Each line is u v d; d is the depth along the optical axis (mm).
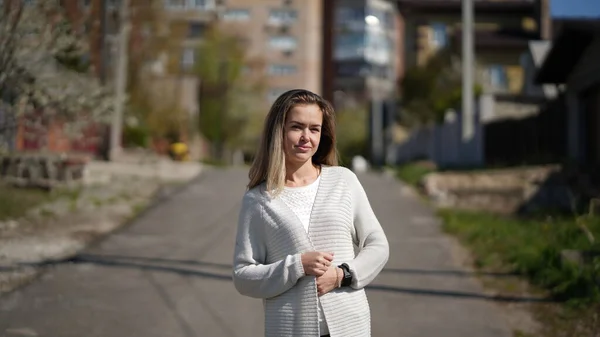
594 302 6098
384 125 41750
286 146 2955
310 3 65062
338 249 2838
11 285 6980
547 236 9031
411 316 6199
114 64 18719
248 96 47469
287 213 2859
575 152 17891
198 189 15438
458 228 10648
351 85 63219
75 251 8781
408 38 57031
